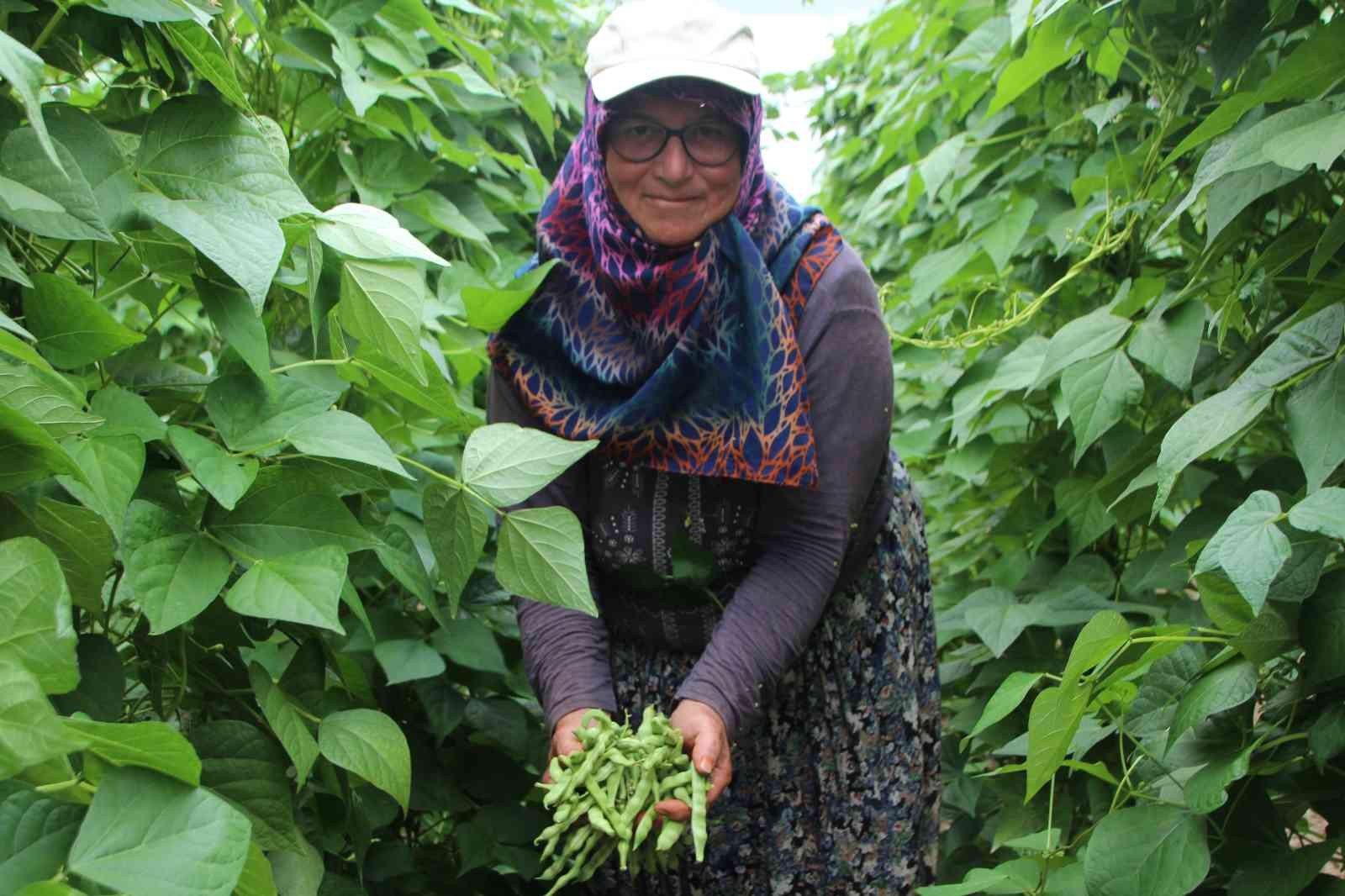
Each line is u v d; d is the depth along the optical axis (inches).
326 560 46.2
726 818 70.1
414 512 75.1
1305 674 53.8
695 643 71.2
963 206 105.6
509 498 53.3
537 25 119.3
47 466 36.4
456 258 93.0
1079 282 92.9
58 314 41.5
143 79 52.1
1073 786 84.4
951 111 112.7
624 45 63.0
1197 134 57.4
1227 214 57.3
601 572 73.2
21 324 43.6
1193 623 78.7
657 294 65.8
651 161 63.1
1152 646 59.6
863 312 66.2
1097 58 80.1
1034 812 84.4
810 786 71.1
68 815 32.2
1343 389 51.1
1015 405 95.6
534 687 70.0
